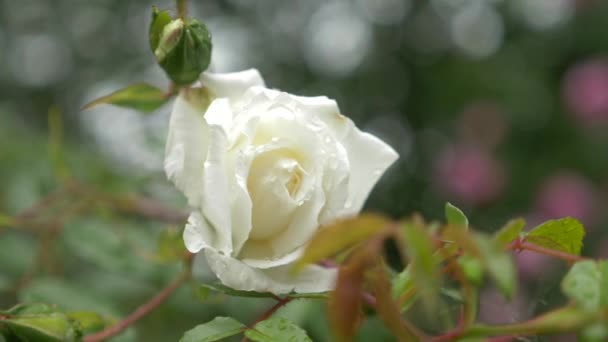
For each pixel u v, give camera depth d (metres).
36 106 1.27
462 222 0.45
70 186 0.67
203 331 0.47
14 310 0.51
